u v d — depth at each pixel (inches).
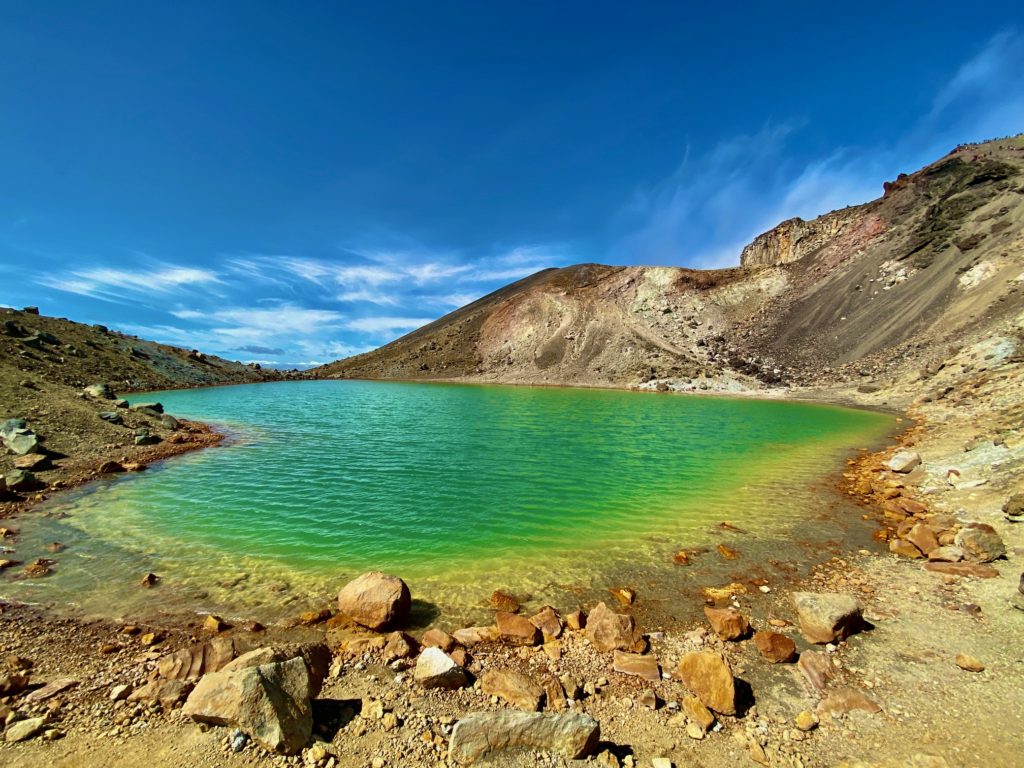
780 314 3814.0
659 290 4660.4
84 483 675.4
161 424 1104.8
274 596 376.8
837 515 592.1
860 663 291.0
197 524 530.9
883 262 3518.7
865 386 2289.6
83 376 2049.7
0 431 762.2
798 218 4916.3
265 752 206.2
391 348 5536.4
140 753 202.7
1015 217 2878.9
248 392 2564.0
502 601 376.5
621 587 407.2
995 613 334.6
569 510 603.8
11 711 225.1
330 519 555.8
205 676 228.2
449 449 994.7
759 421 1528.1
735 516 587.8
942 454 816.3
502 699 255.4
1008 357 1583.4
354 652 297.6
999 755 213.3
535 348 4352.9
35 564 417.7
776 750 224.8
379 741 219.8
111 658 284.2
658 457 938.1
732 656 305.7
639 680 278.7
